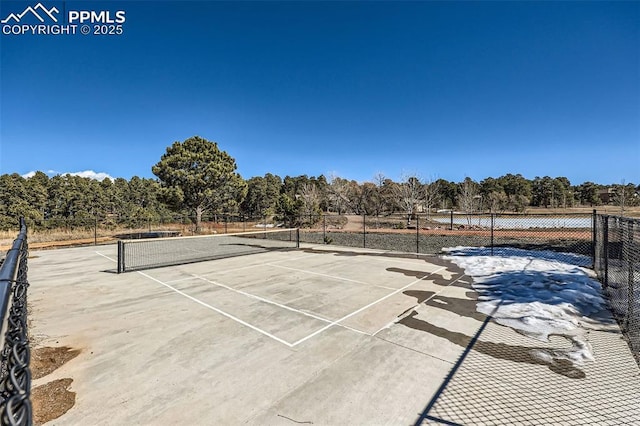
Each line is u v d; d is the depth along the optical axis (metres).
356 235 20.47
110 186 46.19
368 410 2.81
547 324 4.78
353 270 9.32
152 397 3.06
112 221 26.52
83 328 4.93
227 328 4.87
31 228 20.70
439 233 19.52
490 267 9.16
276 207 30.92
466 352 3.93
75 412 2.82
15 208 23.14
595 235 8.45
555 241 14.36
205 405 2.92
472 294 6.56
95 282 8.19
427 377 3.35
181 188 24.62
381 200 36.75
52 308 5.98
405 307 5.79
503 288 6.89
